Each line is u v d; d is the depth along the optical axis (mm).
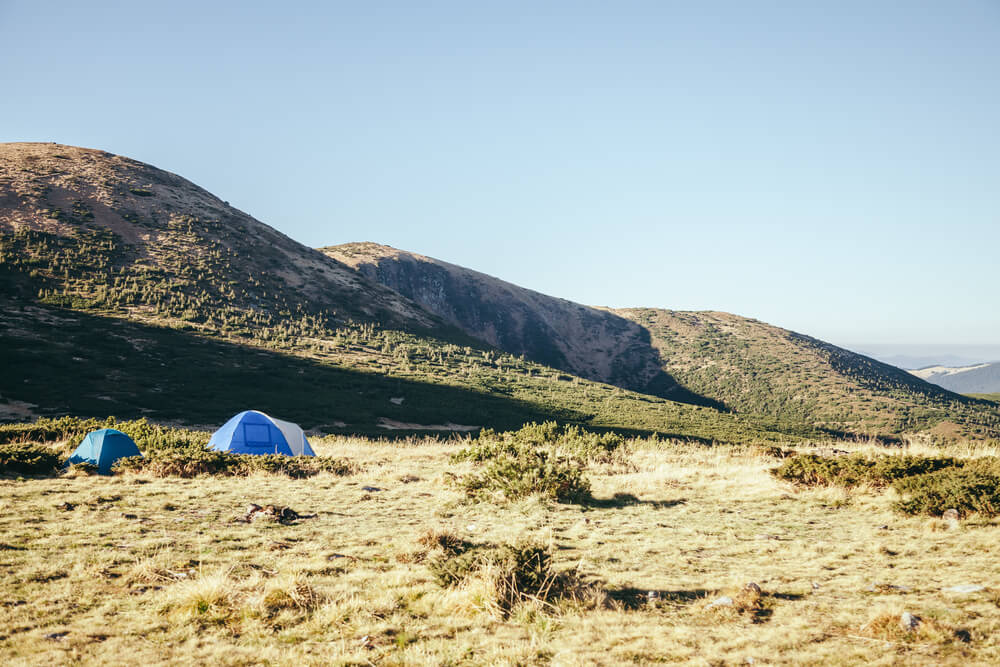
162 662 5309
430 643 5758
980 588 6578
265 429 22031
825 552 8805
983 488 10227
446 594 6992
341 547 9242
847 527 10438
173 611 6414
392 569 8102
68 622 6137
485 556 7555
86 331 62844
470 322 187000
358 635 5969
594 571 8023
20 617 6164
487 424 60344
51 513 10711
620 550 9094
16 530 9422
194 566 7996
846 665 4926
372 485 15289
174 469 16016
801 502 12656
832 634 5645
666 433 62656
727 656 5234
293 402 55000
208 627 6125
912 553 8500
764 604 6609
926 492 10734
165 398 49031
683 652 5348
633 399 97250
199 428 41188
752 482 14984
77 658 5328
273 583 7082
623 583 7504
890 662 4910
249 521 10805
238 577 7547
